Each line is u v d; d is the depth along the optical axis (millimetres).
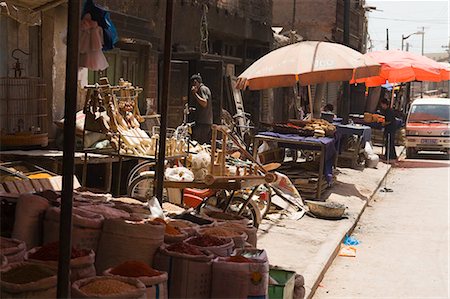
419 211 12859
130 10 12586
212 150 7965
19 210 4773
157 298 4184
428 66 19062
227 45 18391
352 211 11828
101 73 11789
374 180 16141
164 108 6535
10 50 8953
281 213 10766
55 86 9930
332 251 8656
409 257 9078
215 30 16688
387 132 21391
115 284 3955
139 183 8508
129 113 9172
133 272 4242
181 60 14562
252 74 13227
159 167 6641
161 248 4664
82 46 7516
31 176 7633
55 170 8680
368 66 13031
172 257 4598
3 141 8406
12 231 4859
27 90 8805
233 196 8578
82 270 4086
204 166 8633
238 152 10656
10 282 3764
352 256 9016
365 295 7266
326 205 10922
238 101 17250
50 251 4277
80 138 8930
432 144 23094
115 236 4605
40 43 9695
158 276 4223
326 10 28234
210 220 6168
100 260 4625
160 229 4691
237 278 4559
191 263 4566
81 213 4766
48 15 9703
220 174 8016
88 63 7531
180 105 13672
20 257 4246
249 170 8594
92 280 3977
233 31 17766
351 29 32000
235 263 4594
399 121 22172
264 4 20438
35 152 8805
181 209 7289
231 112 16953
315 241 9164
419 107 23906
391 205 13555
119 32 12062
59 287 3621
